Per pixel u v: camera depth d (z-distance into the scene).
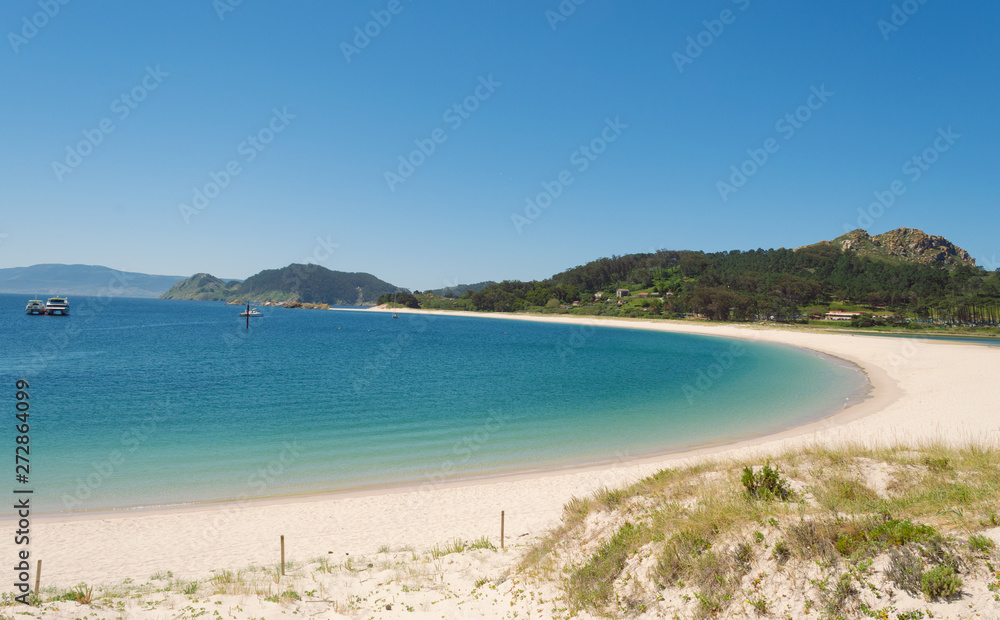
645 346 79.12
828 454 11.10
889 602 5.31
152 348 64.62
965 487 7.71
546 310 186.88
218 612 7.98
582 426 25.05
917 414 24.41
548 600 7.53
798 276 171.62
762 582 6.19
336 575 9.71
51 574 10.32
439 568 9.72
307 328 119.25
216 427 24.42
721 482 9.97
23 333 84.06
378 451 20.59
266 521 13.52
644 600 6.73
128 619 7.71
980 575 5.21
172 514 14.09
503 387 37.91
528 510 13.84
